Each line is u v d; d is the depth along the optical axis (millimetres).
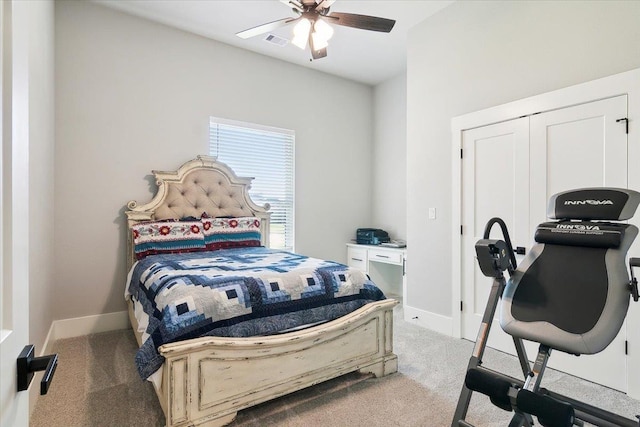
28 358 661
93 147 3006
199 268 2189
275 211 4109
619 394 2021
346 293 2145
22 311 670
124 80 3143
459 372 2287
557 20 2359
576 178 2270
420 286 3314
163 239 3012
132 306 2770
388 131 4676
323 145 4465
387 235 4461
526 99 2512
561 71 2340
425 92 3271
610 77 2102
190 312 1621
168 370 1484
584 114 2227
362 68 4316
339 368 2023
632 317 2000
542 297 1364
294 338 1814
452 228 3031
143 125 3238
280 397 1952
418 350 2672
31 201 1905
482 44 2807
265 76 3975
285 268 2172
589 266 1338
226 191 3613
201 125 3553
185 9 3084
